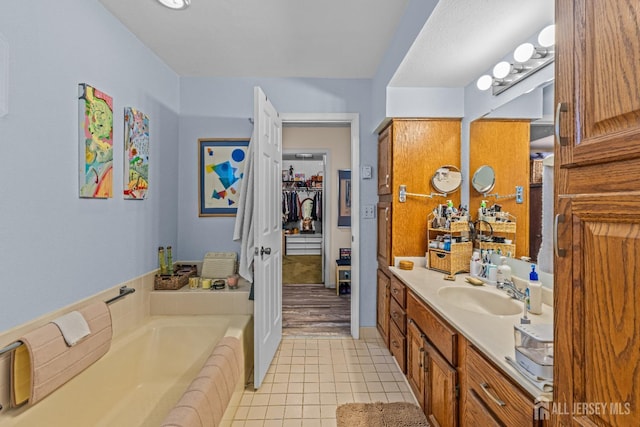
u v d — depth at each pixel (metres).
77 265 1.64
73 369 1.42
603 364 0.60
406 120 2.46
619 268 0.57
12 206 1.29
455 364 1.35
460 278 2.06
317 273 5.34
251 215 2.51
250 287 2.53
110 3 1.80
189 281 2.57
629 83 0.55
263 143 2.26
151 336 2.17
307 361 2.51
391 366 2.43
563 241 0.70
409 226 2.47
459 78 2.24
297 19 1.97
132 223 2.15
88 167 1.68
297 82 2.88
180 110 2.83
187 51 2.38
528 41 1.67
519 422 0.91
